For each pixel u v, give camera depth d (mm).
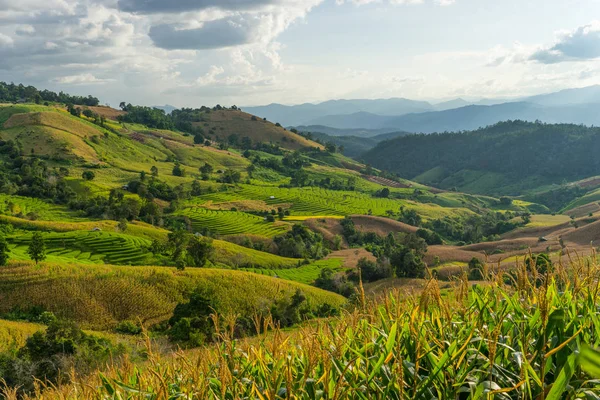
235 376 3375
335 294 71875
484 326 3086
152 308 61750
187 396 3145
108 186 156625
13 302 60469
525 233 126625
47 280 64562
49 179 144500
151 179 168500
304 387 2904
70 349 32594
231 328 3934
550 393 2043
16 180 142750
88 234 98125
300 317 45188
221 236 121000
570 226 121000
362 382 2793
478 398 2316
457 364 2559
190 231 126438
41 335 33406
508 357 2836
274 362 3277
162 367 3893
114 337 47250
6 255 68250
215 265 93188
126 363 4176
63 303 60812
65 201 135125
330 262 106938
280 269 100250
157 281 66812
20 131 197750
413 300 3484
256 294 65562
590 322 2906
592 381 2295
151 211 129125
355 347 3219
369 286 71000
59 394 4402
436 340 2836
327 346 3311
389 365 3039
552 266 3490
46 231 100500
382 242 132375
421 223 154750
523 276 3414
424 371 2963
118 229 106250
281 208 148750
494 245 109125
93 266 70438
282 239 119625
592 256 3504
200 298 46906
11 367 26547
